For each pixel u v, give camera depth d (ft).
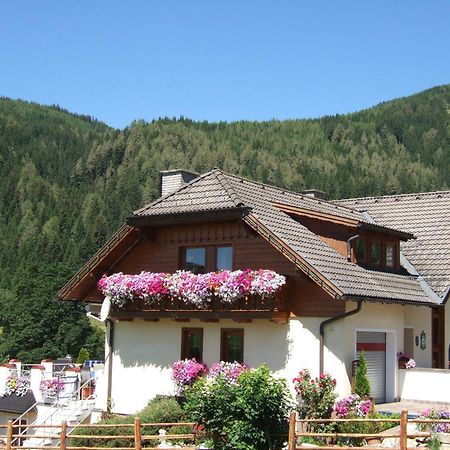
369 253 72.84
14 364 96.12
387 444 52.85
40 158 498.69
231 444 46.62
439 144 500.74
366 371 63.72
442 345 77.36
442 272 77.71
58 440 75.31
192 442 56.80
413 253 82.58
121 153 484.74
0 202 438.81
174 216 69.46
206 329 69.77
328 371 62.28
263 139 519.19
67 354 185.26
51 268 196.65
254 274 63.31
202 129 540.11
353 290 61.67
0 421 86.69
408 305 71.67
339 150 497.87
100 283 72.49
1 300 228.02
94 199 393.70
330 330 62.75
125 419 65.46
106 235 331.77
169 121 533.96
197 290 65.82
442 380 68.13
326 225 72.23
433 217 88.63
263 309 63.57
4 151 490.90
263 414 46.88
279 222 67.82
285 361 64.49
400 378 70.49
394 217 91.76
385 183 414.00
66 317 189.88
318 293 63.57
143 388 73.20
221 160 466.70
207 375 65.10
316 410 58.49
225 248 69.92
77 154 518.78
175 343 71.67
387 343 70.59
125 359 75.10
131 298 70.90
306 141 513.45
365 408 58.13
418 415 58.85
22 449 54.13
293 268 64.85
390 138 511.40
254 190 75.25
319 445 53.21
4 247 380.58
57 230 379.14
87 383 82.23
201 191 72.74
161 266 73.36
